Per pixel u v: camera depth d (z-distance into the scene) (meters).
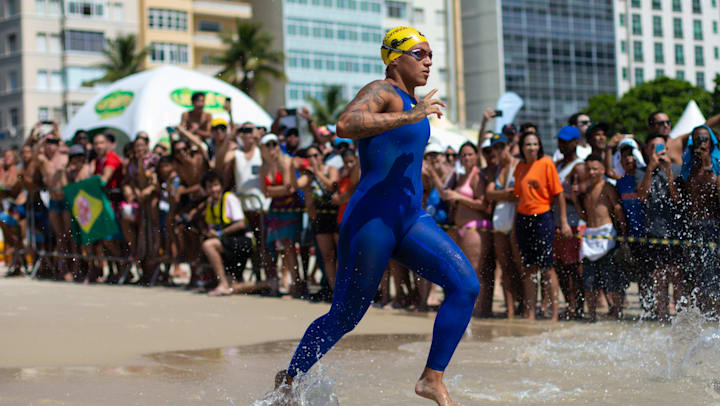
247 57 61.62
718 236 7.06
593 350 5.61
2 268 14.80
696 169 7.11
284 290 10.43
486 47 77.38
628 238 7.48
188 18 67.31
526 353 5.37
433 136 16.84
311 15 68.00
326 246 9.04
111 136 12.02
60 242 11.84
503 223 7.83
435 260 3.66
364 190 3.67
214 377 4.60
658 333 6.44
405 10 73.88
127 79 16.34
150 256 10.88
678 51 88.56
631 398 4.07
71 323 6.83
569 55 79.50
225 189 10.02
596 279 7.56
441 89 76.44
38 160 11.89
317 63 68.25
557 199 7.72
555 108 78.50
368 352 5.69
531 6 78.00
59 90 63.38
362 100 3.57
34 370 4.73
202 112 11.50
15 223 12.80
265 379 4.55
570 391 4.25
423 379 3.70
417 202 3.73
